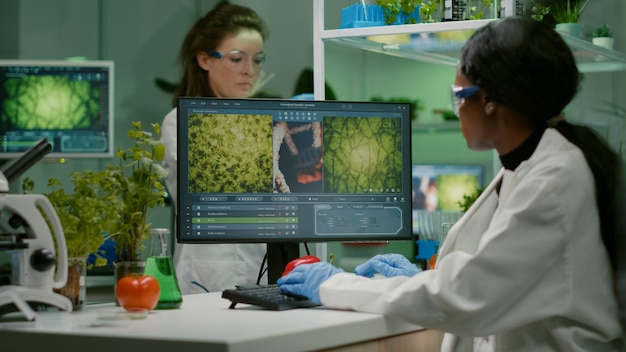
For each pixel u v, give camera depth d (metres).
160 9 5.42
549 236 1.62
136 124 2.05
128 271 1.97
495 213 1.78
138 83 5.41
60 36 5.42
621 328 1.70
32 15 5.41
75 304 1.88
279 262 2.32
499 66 1.70
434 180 4.39
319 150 2.30
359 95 4.32
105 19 5.43
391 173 2.35
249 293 1.91
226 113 2.25
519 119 1.75
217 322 1.63
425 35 2.61
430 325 1.68
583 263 1.65
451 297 1.63
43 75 4.41
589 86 2.38
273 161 2.27
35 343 1.55
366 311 1.77
